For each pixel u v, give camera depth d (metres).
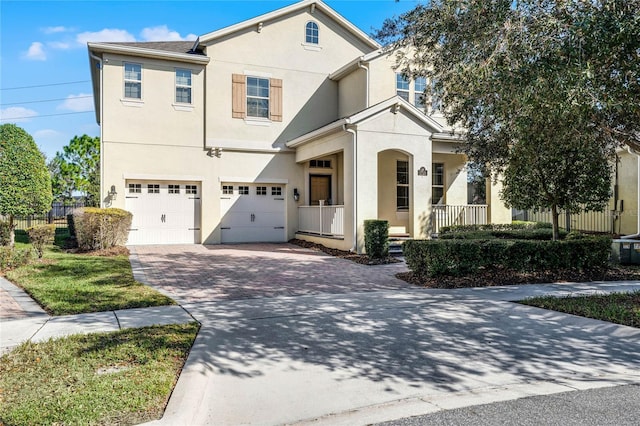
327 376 4.77
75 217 13.70
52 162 30.88
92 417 3.59
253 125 17.78
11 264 10.46
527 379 4.71
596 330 6.38
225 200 17.59
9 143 13.24
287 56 18.38
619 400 4.14
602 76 6.48
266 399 4.22
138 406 3.81
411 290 9.16
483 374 4.84
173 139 16.64
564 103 6.21
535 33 6.47
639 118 7.61
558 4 6.45
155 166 16.39
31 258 11.36
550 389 4.44
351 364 5.12
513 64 6.58
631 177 17.80
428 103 11.13
